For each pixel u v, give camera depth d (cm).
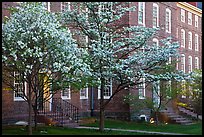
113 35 2208
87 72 1847
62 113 2478
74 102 2869
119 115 2997
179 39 4506
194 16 4884
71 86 1980
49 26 1756
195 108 3397
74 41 1844
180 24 4562
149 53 2127
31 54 1681
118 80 2162
